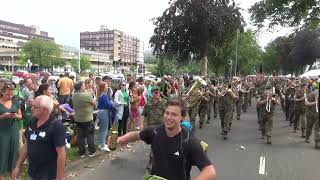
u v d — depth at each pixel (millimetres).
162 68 47375
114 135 4723
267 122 13250
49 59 102062
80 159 9258
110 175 8375
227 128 13922
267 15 22766
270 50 78125
